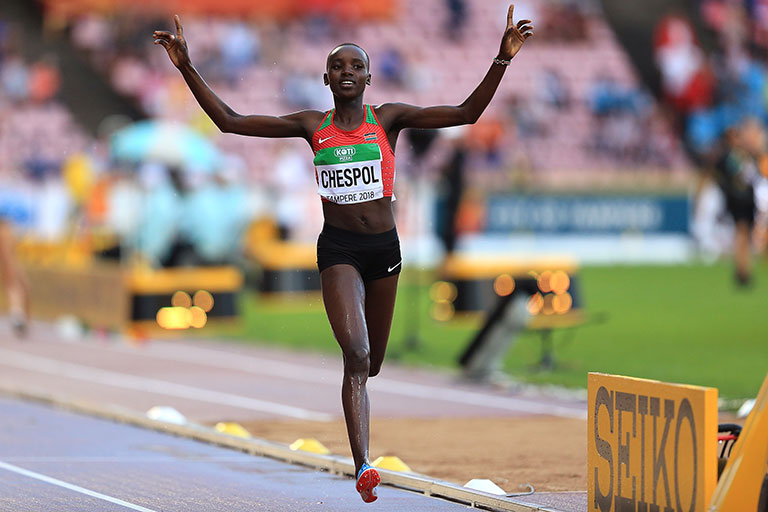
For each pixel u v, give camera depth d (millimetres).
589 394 19500
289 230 88812
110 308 56031
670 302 72312
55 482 24469
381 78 112312
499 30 117250
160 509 21938
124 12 106438
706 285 82812
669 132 113875
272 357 51062
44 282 63469
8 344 54812
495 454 28719
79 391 40156
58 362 48469
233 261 77562
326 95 107312
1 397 38594
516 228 101188
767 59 118062
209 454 28125
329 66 19672
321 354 52344
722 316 65125
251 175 100188
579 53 117000
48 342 55875
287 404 37781
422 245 94812
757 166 80500
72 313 60156
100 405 34812
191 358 50500
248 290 82250
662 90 115375
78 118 101750
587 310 68188
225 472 25750
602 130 113375
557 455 28562
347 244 20125
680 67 114875
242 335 59844
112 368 46781
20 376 43906
